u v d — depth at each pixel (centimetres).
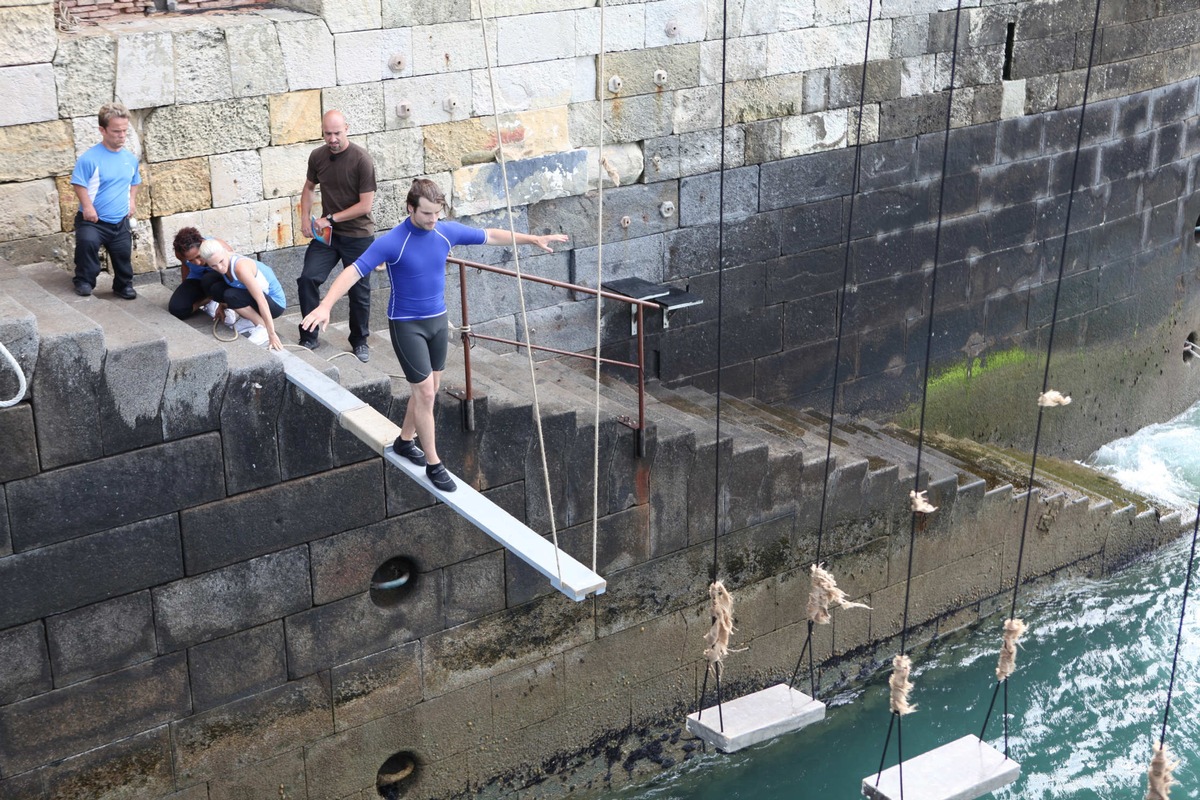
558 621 964
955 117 1372
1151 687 1157
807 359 1358
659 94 1156
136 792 810
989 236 1461
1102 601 1294
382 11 989
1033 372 1580
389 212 1045
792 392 1359
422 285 627
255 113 961
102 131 830
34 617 737
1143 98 1554
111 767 795
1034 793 1016
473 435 866
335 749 888
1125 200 1591
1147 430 1759
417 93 1026
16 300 766
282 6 1004
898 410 1460
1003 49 1381
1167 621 1259
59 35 884
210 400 755
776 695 668
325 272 909
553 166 1116
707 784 1042
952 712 1121
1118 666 1188
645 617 1011
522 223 1123
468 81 1047
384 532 856
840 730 1103
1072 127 1488
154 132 926
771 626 1091
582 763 1020
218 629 808
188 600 789
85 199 825
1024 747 1074
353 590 858
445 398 857
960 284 1457
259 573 812
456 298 1106
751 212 1259
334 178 895
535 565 589
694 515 1000
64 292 856
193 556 781
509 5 1046
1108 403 1691
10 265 853
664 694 1049
